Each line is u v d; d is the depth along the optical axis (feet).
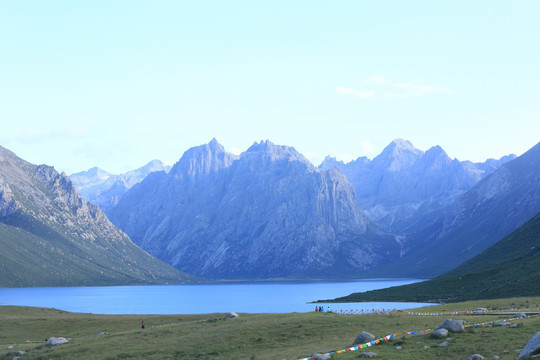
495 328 216.74
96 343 285.23
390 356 179.63
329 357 187.32
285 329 271.49
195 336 276.21
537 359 148.56
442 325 219.41
